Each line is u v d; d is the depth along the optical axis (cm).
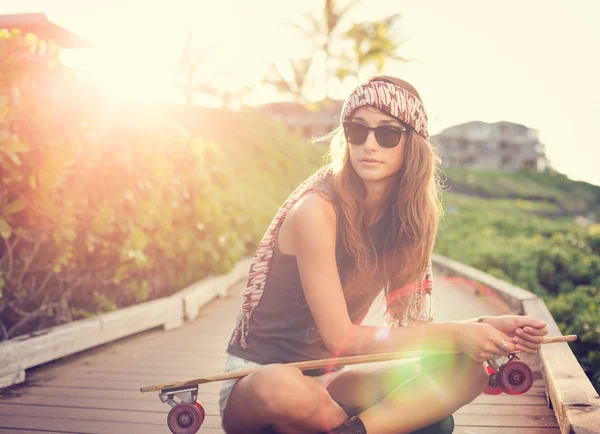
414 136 237
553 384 287
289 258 233
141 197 575
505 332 221
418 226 242
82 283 547
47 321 512
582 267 986
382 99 228
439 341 220
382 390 247
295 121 4978
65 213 466
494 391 235
